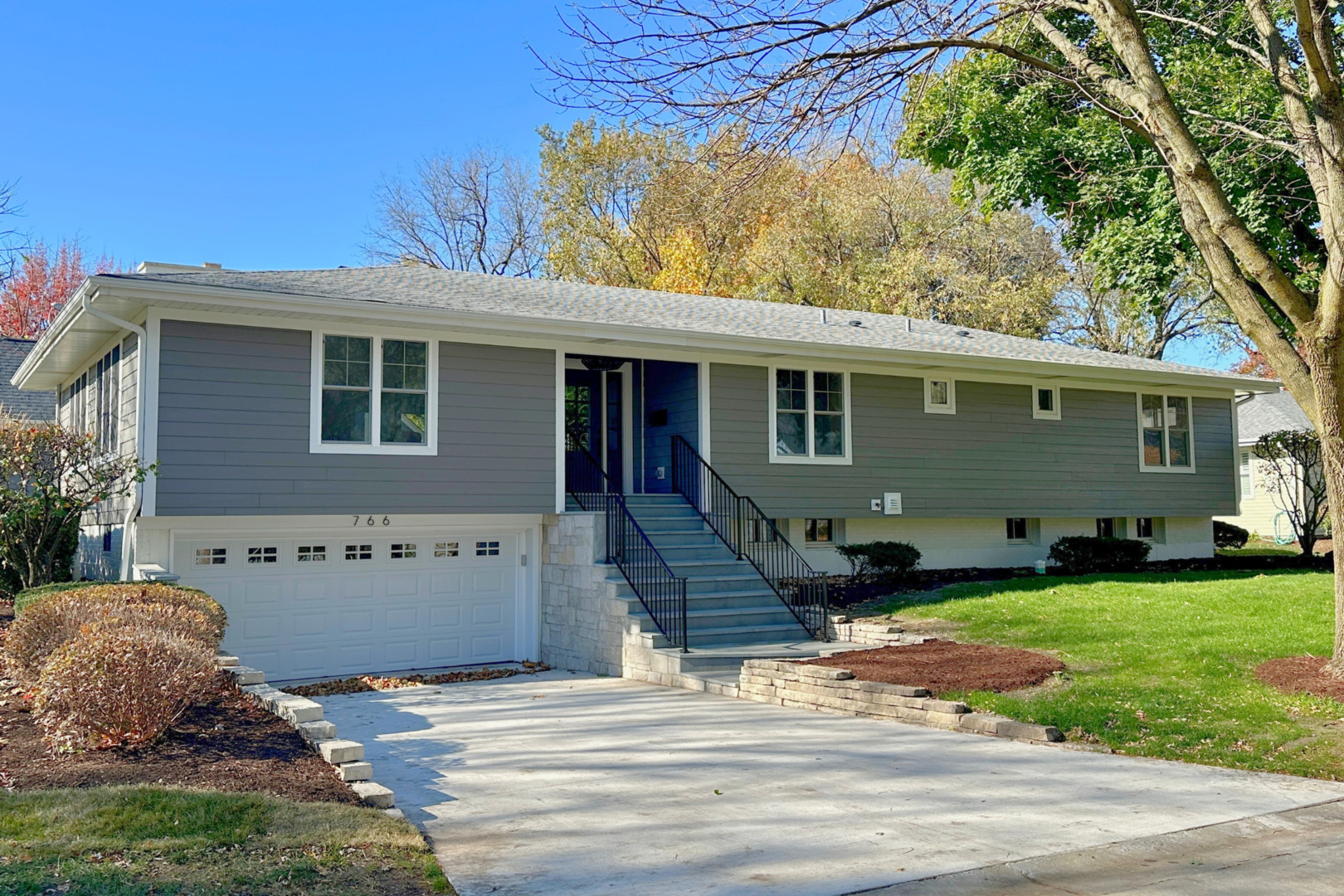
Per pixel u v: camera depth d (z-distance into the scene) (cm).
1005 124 1906
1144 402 2175
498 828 611
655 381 1830
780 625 1433
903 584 1725
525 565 1585
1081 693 953
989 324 3203
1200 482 2228
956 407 1936
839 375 1822
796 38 878
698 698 1155
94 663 677
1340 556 949
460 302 1500
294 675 1397
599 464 1814
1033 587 1608
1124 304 3625
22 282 3659
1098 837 578
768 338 1630
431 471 1430
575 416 1814
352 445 1376
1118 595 1491
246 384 1309
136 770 630
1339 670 938
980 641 1235
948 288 3231
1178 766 757
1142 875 516
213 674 814
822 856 546
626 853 556
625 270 3591
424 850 543
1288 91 970
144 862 465
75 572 1959
